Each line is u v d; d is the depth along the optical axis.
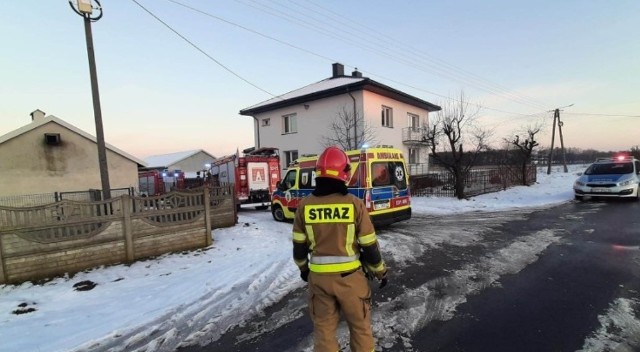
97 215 6.61
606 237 7.37
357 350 2.55
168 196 7.54
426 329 3.69
